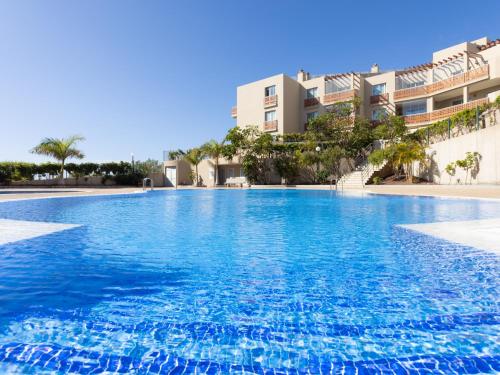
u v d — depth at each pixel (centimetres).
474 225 602
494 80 2267
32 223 690
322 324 229
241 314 246
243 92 3475
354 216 808
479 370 176
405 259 394
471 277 325
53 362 184
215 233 584
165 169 3509
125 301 271
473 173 1619
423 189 1725
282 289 299
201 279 327
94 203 1226
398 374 173
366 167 2459
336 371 176
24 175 2789
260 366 181
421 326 225
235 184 3011
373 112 3053
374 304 263
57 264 379
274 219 765
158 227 649
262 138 2809
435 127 2014
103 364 182
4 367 179
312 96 3297
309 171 2827
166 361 185
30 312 248
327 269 359
